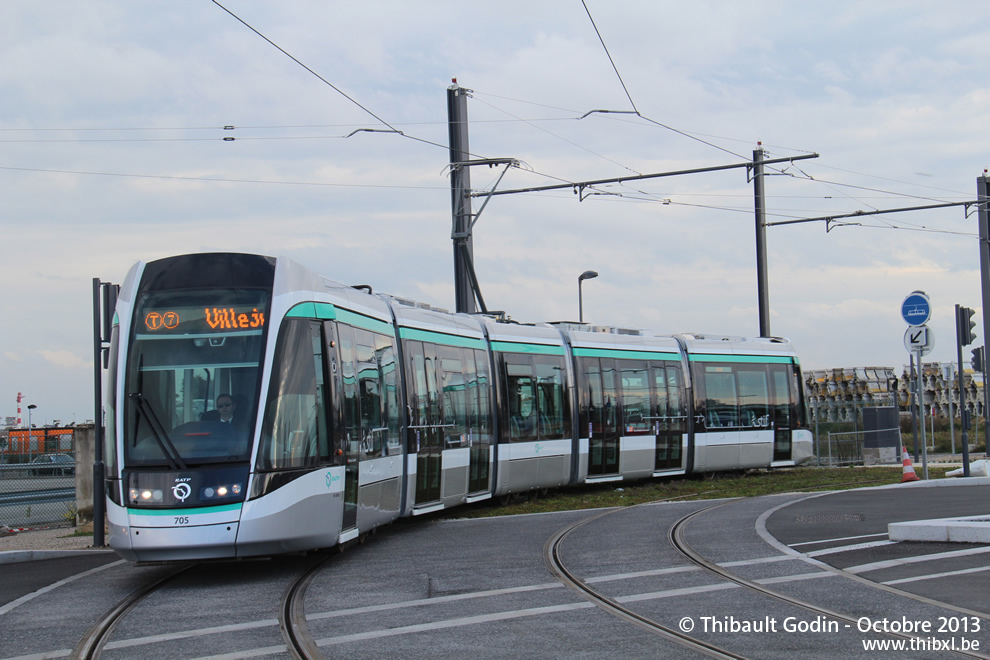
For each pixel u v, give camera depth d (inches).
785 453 1143.6
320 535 486.9
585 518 685.9
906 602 356.8
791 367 1168.8
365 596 402.0
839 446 1390.3
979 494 738.8
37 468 871.1
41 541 671.1
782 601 363.9
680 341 1069.1
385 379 609.6
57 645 331.6
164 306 478.9
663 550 501.0
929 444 1727.4
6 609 406.3
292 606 386.0
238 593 426.6
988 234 1153.4
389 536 625.6
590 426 935.0
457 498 735.7
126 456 458.3
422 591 407.2
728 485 975.0
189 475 450.0
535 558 488.1
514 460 829.8
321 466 489.4
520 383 850.8
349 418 534.6
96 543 615.2
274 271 490.6
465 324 790.5
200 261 489.1
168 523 443.8
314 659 296.8
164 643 328.5
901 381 1982.0
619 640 310.2
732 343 1116.5
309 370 490.0
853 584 392.8
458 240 1054.4
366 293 614.2
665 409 1024.2
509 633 323.6
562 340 925.8
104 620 372.5
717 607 356.2
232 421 460.4
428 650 303.9
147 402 464.1
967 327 957.2
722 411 1084.5
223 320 475.5
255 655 305.4
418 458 660.7
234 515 446.3
